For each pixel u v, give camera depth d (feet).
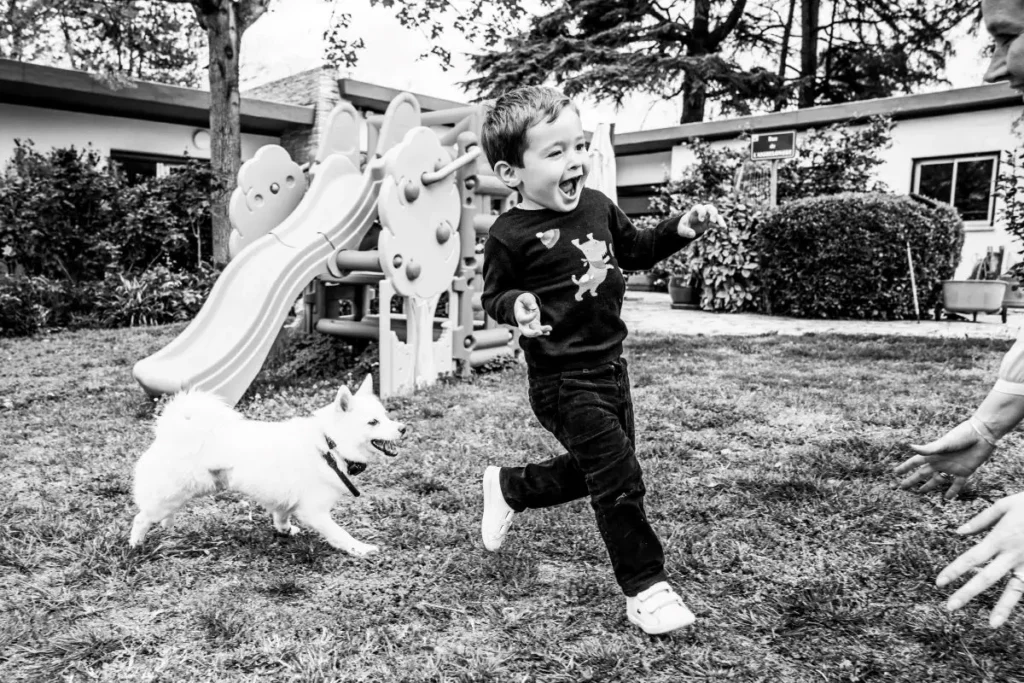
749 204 41.75
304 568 8.95
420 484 11.82
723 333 32.22
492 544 8.86
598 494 7.25
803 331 32.76
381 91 55.31
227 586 8.45
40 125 45.14
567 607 7.91
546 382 7.59
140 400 18.11
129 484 12.03
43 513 10.64
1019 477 11.49
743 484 11.66
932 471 6.65
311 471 9.06
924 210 36.32
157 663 6.86
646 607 7.14
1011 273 25.50
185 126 51.03
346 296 24.47
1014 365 6.05
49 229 37.04
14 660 6.88
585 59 73.26
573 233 7.57
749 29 84.33
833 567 8.81
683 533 9.66
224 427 9.17
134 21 47.09
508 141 7.49
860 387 18.92
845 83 82.69
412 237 18.75
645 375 21.03
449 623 7.60
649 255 7.97
